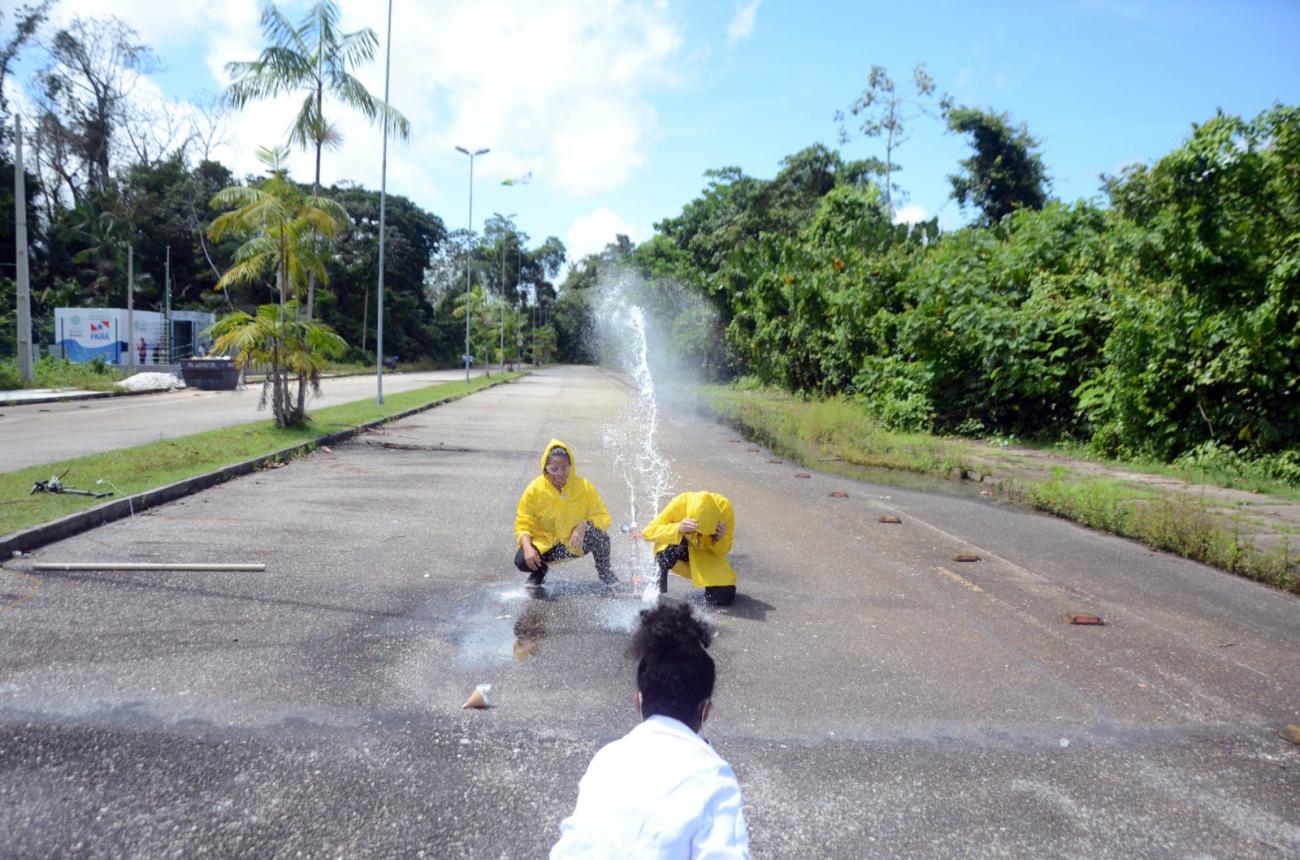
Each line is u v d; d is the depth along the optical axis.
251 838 3.14
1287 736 4.29
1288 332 12.31
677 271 47.03
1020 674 5.02
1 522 7.23
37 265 49.56
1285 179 12.02
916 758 3.95
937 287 19.38
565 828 1.76
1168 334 13.41
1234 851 3.30
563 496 6.39
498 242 92.56
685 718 1.96
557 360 100.50
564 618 5.76
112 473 9.88
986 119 34.81
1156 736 4.27
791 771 3.79
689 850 1.68
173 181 53.06
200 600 5.83
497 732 4.03
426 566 6.96
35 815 3.23
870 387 21.28
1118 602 6.60
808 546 8.21
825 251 28.33
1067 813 3.52
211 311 50.78
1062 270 18.50
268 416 18.64
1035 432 17.81
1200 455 13.15
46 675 4.48
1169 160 12.56
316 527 8.20
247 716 4.11
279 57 19.16
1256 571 7.45
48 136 49.44
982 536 8.89
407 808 3.37
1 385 25.41
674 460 14.38
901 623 5.93
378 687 4.51
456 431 17.75
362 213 65.50
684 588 6.65
